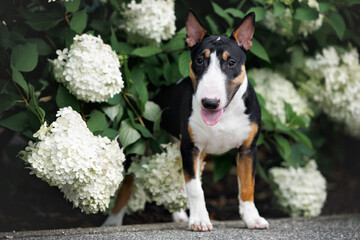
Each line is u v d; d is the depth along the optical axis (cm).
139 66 183
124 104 177
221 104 147
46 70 176
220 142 164
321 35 214
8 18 180
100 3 200
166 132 181
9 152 198
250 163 165
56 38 185
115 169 158
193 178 162
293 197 197
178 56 188
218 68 149
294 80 217
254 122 163
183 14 197
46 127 154
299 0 190
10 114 174
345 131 233
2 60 164
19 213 193
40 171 150
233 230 161
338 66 211
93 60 158
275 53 214
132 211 193
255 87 198
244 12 198
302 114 199
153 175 171
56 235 153
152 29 177
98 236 149
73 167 149
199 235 151
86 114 171
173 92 180
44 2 184
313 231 162
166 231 158
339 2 196
